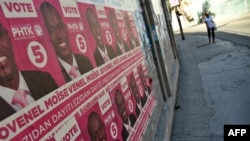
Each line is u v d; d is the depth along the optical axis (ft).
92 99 6.81
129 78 10.75
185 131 14.43
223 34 55.42
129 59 11.40
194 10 145.79
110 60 8.87
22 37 4.64
